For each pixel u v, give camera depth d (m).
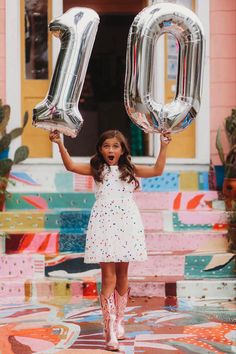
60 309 6.03
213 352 4.73
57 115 4.52
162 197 7.88
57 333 5.22
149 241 7.24
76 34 4.54
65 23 4.56
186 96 4.64
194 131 8.54
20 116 8.35
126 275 5.07
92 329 5.34
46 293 6.54
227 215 7.54
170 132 4.72
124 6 10.72
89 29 4.58
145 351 4.75
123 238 4.89
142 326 5.46
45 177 8.12
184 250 7.25
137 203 7.85
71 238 7.24
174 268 6.95
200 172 8.28
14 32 8.26
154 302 6.37
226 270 6.96
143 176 5.08
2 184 7.51
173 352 4.73
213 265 6.95
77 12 4.62
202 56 4.64
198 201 7.90
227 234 7.27
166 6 4.57
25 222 7.51
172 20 4.56
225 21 8.48
